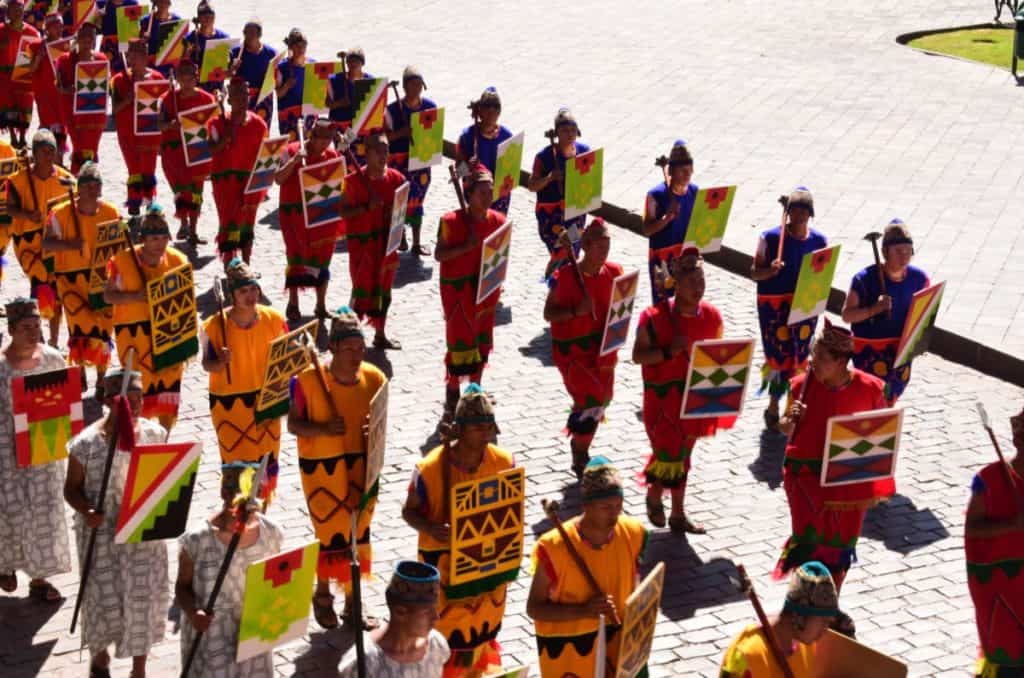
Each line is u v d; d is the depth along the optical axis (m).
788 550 9.26
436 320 14.67
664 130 20.89
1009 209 17.41
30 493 9.20
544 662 7.46
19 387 8.83
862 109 22.12
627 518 7.43
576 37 27.36
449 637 7.96
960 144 20.22
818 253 11.79
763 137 20.55
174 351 11.06
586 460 11.29
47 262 12.27
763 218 17.09
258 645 6.95
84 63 18.20
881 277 11.59
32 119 22.64
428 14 29.44
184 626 7.34
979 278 15.24
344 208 13.41
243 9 29.41
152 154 17.33
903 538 10.52
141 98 16.91
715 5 30.80
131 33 22.59
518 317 14.77
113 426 7.94
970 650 9.09
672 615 9.47
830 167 19.12
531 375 13.31
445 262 12.05
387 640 6.41
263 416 9.74
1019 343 13.61
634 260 16.41
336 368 8.91
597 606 7.18
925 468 11.59
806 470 9.08
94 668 8.47
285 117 20.25
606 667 7.31
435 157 16.28
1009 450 11.95
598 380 11.08
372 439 8.49
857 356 11.87
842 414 8.99
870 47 26.62
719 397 10.07
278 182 14.09
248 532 7.23
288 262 14.32
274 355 9.59
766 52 26.06
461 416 7.89
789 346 12.19
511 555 7.93
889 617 9.48
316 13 29.17
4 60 20.14
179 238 16.98
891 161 19.39
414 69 16.55
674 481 10.38
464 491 7.64
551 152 15.11
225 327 9.99
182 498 7.84
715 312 10.26
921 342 11.73
